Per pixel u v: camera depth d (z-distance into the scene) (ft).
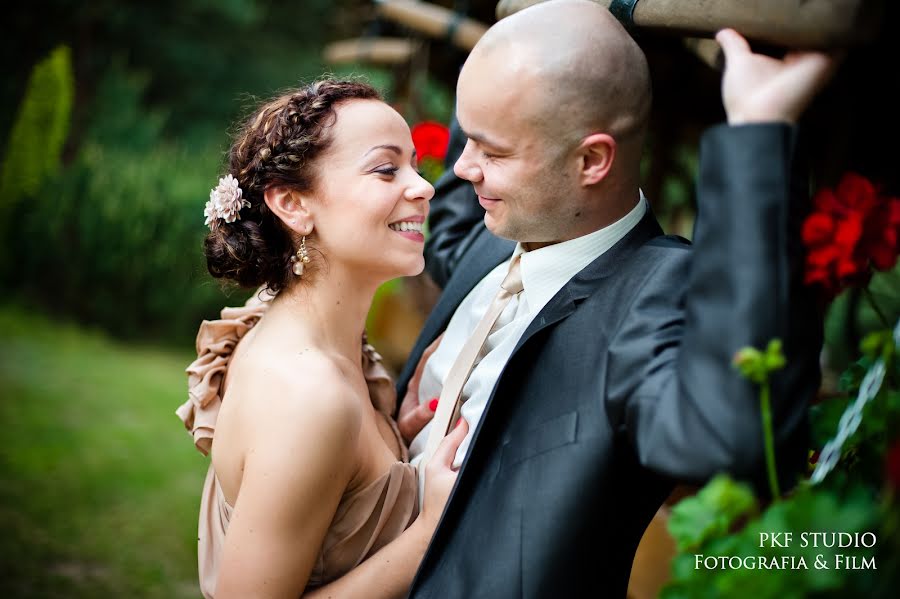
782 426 4.35
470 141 5.43
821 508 3.88
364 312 6.32
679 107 12.48
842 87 8.79
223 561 5.58
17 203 34.58
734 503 3.94
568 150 5.10
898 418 4.58
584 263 5.47
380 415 6.49
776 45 4.64
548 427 5.18
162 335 34.40
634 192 5.48
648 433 4.60
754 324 4.29
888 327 4.81
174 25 53.78
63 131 35.70
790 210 4.46
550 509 5.04
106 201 34.50
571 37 5.04
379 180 5.94
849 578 3.83
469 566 5.22
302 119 5.95
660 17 5.24
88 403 23.91
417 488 6.06
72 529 16.47
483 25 13.34
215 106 54.24
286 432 5.49
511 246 6.42
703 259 4.50
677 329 4.91
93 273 34.06
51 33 48.49
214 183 36.40
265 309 6.81
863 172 9.53
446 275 7.32
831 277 4.47
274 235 6.17
